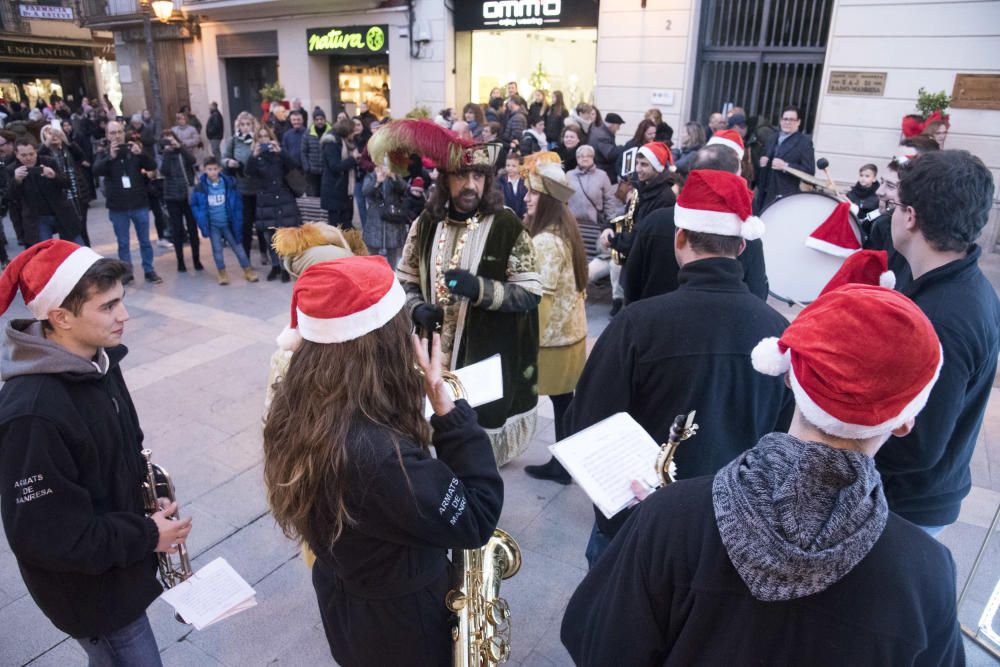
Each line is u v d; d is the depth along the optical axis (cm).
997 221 798
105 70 2522
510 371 290
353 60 1473
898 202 179
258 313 637
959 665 102
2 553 309
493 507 148
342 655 156
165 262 823
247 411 443
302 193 751
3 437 158
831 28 873
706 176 183
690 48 992
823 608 94
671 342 178
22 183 665
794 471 95
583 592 126
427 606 151
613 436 167
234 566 302
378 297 135
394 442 134
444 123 1000
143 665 192
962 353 161
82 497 164
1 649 258
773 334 182
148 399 459
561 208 336
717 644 100
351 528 138
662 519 108
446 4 1233
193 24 1645
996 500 340
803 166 711
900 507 187
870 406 93
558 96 1018
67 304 170
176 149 750
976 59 790
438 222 290
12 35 2241
